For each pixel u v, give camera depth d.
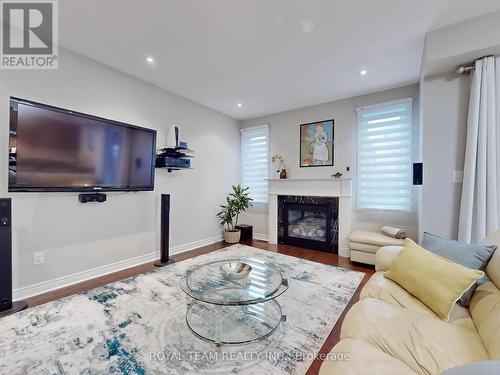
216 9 1.90
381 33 2.21
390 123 3.43
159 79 3.17
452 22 2.06
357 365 0.92
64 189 2.37
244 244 4.29
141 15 1.97
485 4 1.84
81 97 2.59
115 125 2.77
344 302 2.17
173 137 3.41
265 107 4.25
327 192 3.83
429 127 2.48
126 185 2.90
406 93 3.33
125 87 3.00
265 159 4.71
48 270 2.37
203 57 2.62
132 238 3.11
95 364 1.40
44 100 2.32
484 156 2.13
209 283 1.87
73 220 2.55
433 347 1.03
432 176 2.46
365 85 3.33
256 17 1.99
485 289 1.34
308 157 4.20
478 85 2.14
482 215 2.13
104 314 1.92
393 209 3.39
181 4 1.84
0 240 1.90
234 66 2.82
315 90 3.50
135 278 2.66
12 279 2.14
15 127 2.04
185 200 3.84
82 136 2.49
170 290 2.36
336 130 3.92
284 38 2.28
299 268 3.05
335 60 2.68
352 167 3.76
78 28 2.14
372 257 3.07
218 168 4.47
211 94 3.67
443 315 1.30
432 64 2.23
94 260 2.72
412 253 1.69
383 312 1.32
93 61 2.69
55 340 1.61
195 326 1.75
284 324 1.82
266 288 1.76
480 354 0.99
